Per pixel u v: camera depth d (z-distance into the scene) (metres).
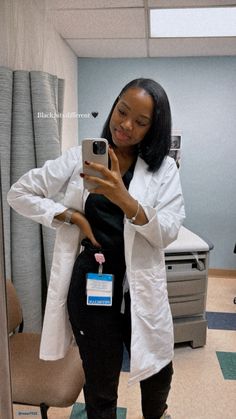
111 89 3.14
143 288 1.08
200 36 2.48
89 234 1.04
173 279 2.07
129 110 0.95
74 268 1.11
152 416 1.37
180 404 1.69
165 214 1.06
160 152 1.04
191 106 3.14
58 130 1.90
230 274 3.37
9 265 1.67
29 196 1.12
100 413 1.15
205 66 3.05
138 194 1.04
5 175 1.58
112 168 0.91
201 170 3.26
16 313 1.46
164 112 0.99
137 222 0.96
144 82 0.97
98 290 1.04
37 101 1.67
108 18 2.15
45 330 1.14
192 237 2.25
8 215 1.60
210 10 2.04
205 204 3.32
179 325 2.11
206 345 2.21
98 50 2.85
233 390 1.80
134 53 2.94
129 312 1.11
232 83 3.07
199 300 2.15
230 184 3.26
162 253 1.14
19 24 1.71
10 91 1.59
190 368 1.98
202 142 3.21
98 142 0.90
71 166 1.10
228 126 3.16
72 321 1.11
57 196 1.16
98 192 0.92
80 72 3.11
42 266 1.87
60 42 2.47
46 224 1.09
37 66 1.86
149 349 1.12
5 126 1.57
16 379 1.19
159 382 1.25
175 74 3.09
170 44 2.67
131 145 1.04
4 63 1.62
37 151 1.71
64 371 1.25
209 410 1.65
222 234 3.35
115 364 1.12
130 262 1.04
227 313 2.64
